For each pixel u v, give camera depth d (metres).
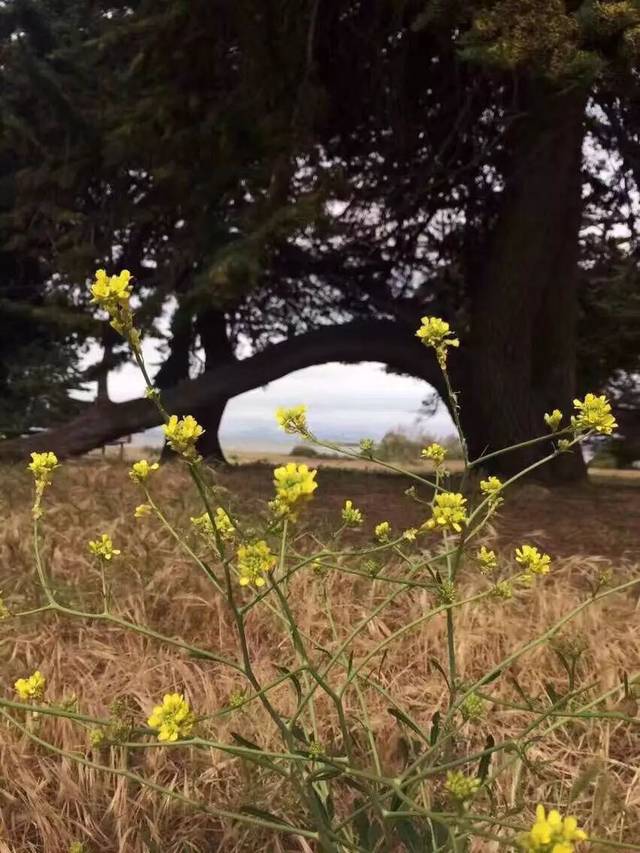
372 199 13.59
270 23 10.75
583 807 2.09
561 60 7.48
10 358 20.30
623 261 15.98
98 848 2.04
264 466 13.71
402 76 11.88
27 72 15.02
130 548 4.07
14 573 3.85
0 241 18.20
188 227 13.34
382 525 2.09
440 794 2.05
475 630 3.08
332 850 1.48
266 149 11.38
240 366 13.70
